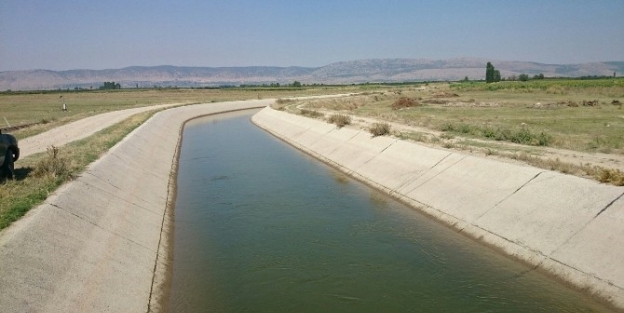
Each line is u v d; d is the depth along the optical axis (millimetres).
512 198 19609
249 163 38469
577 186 17734
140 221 20250
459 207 21562
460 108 56469
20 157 27000
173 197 27562
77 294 12398
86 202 18453
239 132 61625
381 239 19625
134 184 25281
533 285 14789
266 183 30734
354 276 16078
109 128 43938
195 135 58688
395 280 15680
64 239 14562
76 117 59469
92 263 14297
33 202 16281
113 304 12867
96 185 21078
